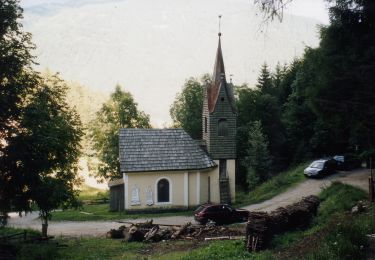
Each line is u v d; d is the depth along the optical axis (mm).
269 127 59906
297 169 50969
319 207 28859
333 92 24047
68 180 28875
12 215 42625
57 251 22203
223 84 43906
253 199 43219
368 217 20141
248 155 57688
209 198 43031
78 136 30234
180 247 23375
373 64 22000
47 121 27234
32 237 26469
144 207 40312
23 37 27438
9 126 25531
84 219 37375
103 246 24453
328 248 14703
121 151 40750
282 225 21344
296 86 57094
